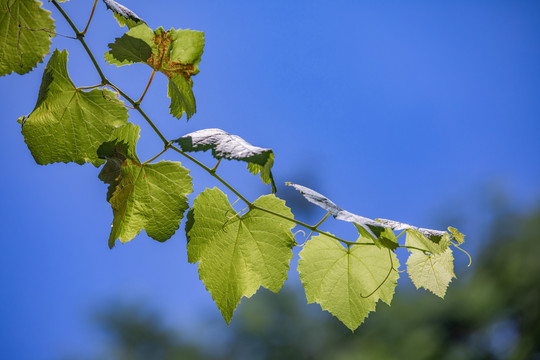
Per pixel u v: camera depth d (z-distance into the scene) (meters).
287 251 0.99
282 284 1.00
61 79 0.97
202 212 0.98
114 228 0.97
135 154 0.97
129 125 0.96
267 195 0.99
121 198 0.97
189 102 0.97
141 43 0.95
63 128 0.98
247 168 0.96
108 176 0.96
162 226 0.98
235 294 1.00
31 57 0.95
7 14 0.94
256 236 0.99
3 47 0.95
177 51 0.96
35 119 0.98
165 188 0.97
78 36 0.94
